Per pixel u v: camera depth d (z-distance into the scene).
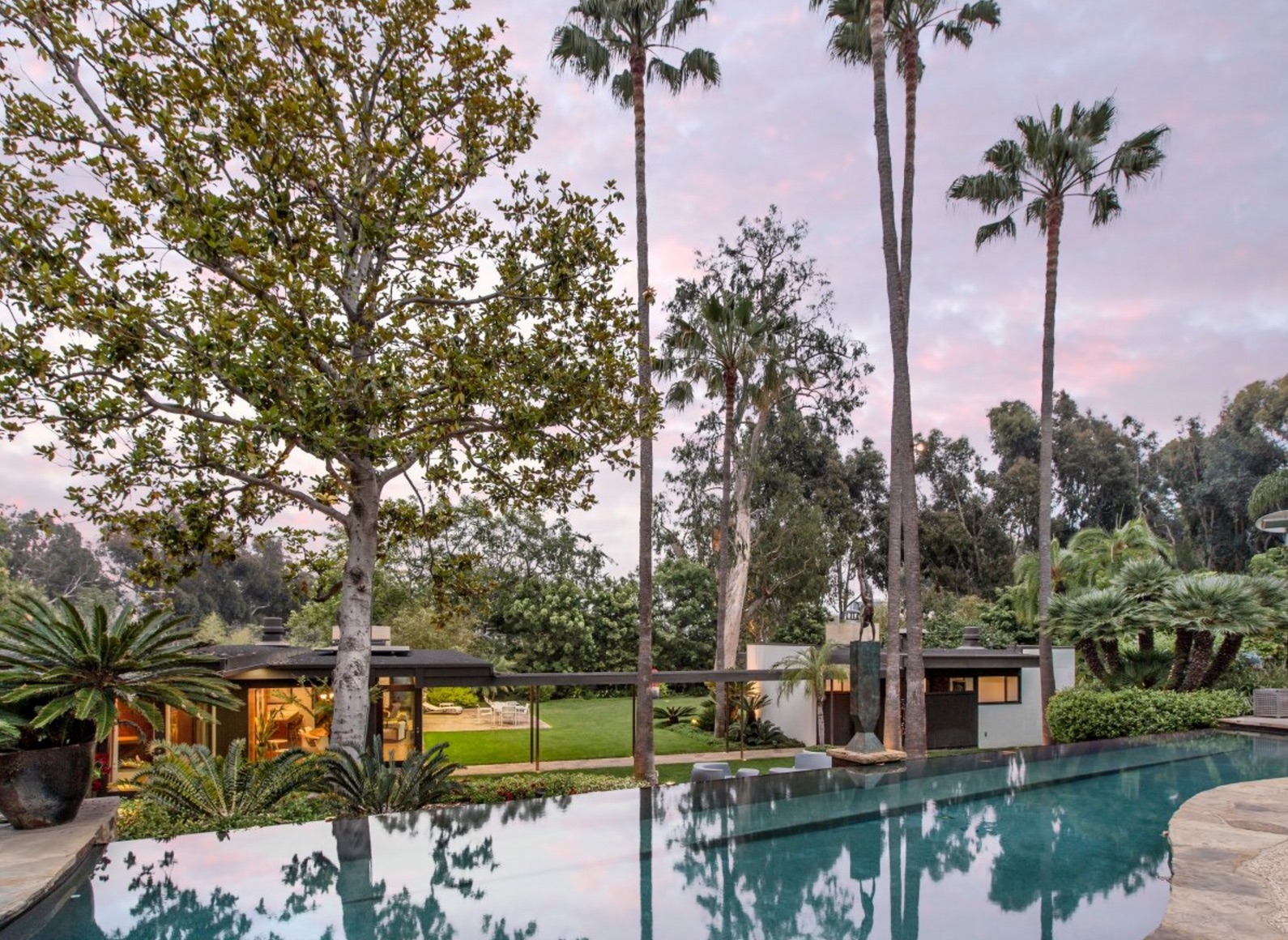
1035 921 4.88
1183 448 51.19
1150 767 10.34
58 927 4.76
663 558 38.38
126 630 6.71
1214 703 13.73
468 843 6.99
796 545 34.19
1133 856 6.28
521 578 39.22
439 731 24.67
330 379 9.75
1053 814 7.86
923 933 4.72
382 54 11.16
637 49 18.47
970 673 22.66
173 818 8.02
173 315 9.25
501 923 4.97
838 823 7.64
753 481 30.09
